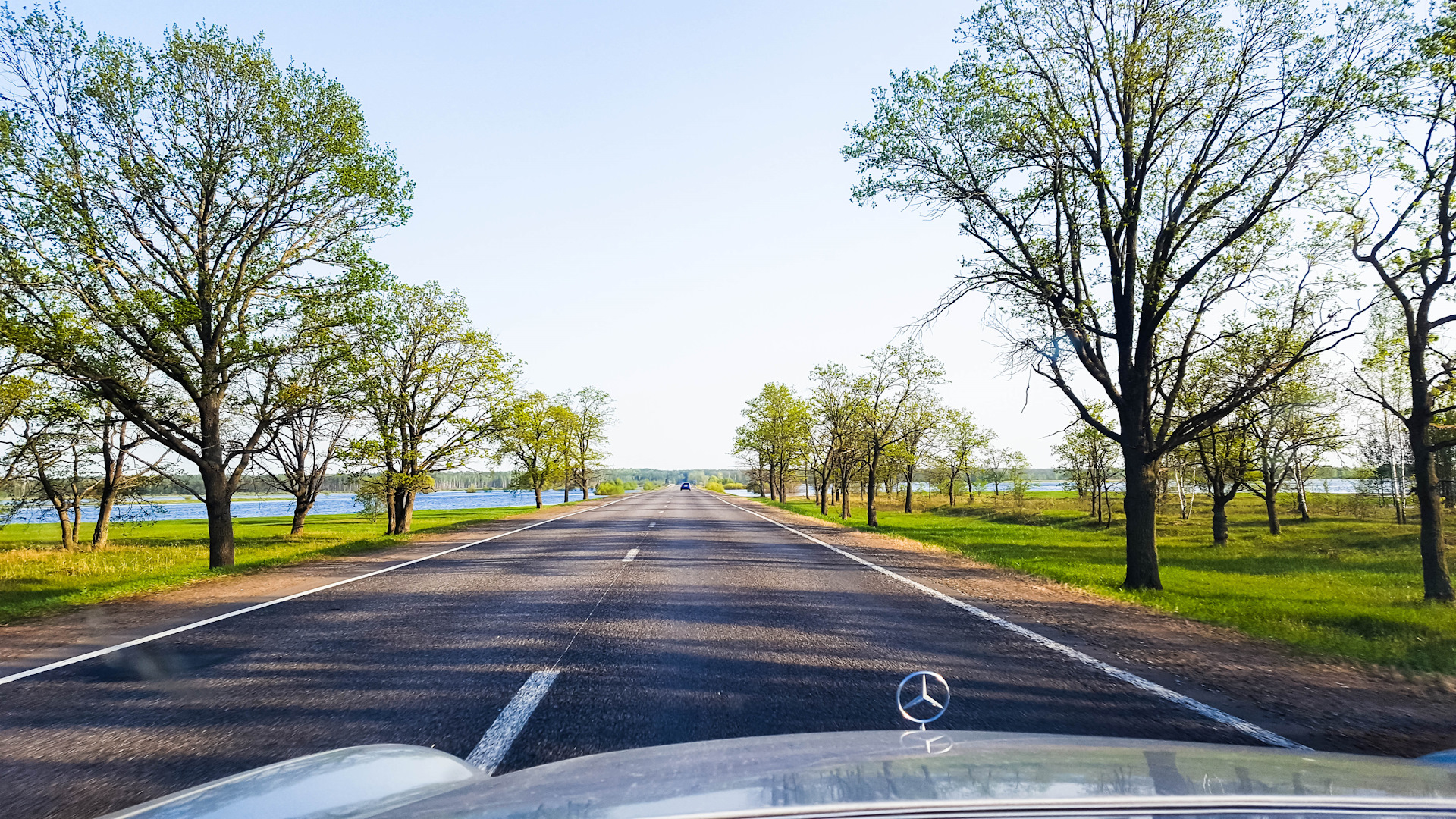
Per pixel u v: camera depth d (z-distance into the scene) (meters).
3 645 7.44
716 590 10.88
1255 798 1.30
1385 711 5.01
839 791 1.39
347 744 4.15
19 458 21.77
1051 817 1.22
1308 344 12.94
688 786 1.49
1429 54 12.08
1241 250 13.95
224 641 7.32
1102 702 5.10
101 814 3.30
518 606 9.43
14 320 15.25
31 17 15.45
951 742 2.01
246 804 1.72
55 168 16.06
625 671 5.95
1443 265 13.91
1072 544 30.72
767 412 55.97
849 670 6.01
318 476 34.41
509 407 29.39
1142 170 14.05
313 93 19.00
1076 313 14.17
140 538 36.81
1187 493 47.69
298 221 19.33
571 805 1.38
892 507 72.12
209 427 18.34
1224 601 12.35
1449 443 14.60
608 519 32.47
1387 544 28.83
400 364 28.08
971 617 8.87
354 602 9.88
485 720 4.62
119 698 5.22
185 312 16.55
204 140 17.92
